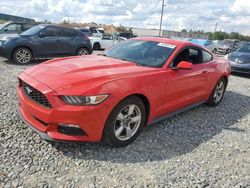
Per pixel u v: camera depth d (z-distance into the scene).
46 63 4.30
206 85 5.57
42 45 10.88
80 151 3.62
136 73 3.94
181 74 4.63
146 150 3.85
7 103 5.11
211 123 5.21
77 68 3.86
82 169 3.25
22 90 3.89
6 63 10.38
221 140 4.48
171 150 3.94
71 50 11.90
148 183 3.11
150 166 3.46
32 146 3.63
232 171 3.55
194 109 5.95
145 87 3.90
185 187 3.11
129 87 3.66
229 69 6.45
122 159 3.54
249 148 4.28
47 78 3.58
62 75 3.61
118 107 3.59
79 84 3.39
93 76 3.57
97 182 3.04
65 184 2.96
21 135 3.89
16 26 15.16
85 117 3.31
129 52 4.91
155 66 4.41
